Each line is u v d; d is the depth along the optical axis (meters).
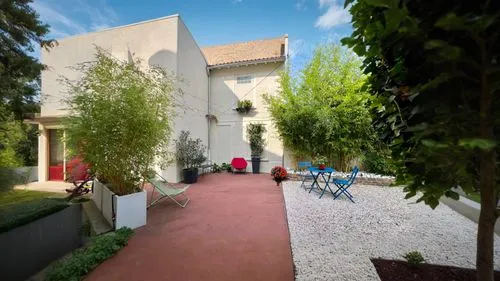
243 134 9.45
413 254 2.16
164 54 6.82
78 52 7.38
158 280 2.03
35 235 2.18
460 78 0.91
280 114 7.87
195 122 8.20
